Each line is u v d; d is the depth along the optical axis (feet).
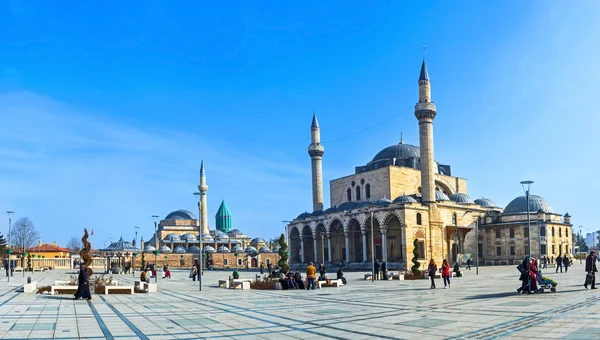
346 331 62.34
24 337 59.62
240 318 76.84
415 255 205.77
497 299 96.58
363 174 390.83
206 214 590.55
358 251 372.99
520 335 54.90
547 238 374.84
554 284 107.55
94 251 566.77
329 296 119.24
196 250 537.24
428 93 330.95
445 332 59.31
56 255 527.40
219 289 154.51
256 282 158.61
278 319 75.20
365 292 130.31
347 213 351.05
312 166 419.33
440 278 197.16
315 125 422.82
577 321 62.95
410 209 314.55
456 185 431.02
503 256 390.21
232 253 540.93
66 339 58.23
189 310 89.35
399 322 68.90
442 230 334.65
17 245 505.25
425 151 330.54
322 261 370.73
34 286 135.03
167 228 631.97
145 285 141.08
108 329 65.87
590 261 114.32
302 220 396.78
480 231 403.13
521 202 402.31
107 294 130.52
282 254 177.47
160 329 65.82
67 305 98.73
